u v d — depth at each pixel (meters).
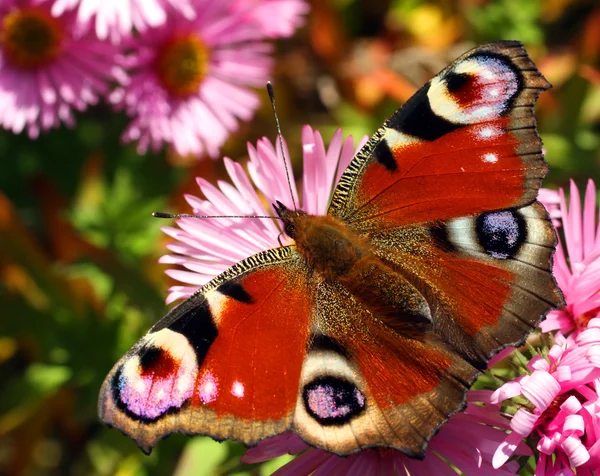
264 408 0.21
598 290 0.22
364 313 0.21
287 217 0.22
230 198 0.23
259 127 0.29
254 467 0.23
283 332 0.21
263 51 0.28
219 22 0.27
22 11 0.26
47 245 0.29
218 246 0.23
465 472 0.21
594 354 0.21
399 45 0.31
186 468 0.25
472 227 0.21
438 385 0.21
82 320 0.27
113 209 0.28
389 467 0.22
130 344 0.27
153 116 0.27
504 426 0.22
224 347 0.21
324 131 0.29
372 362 0.21
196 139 0.27
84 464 0.29
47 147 0.29
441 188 0.22
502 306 0.21
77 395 0.27
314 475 0.22
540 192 0.23
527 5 0.29
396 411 0.21
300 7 0.28
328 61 0.31
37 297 0.27
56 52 0.27
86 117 0.29
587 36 0.29
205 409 0.20
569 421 0.21
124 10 0.26
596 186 0.28
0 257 0.27
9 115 0.26
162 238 0.28
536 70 0.21
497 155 0.21
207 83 0.27
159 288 0.27
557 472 0.21
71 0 0.26
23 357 0.29
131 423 0.20
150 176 0.28
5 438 0.28
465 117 0.21
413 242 0.22
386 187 0.22
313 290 0.22
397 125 0.22
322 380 0.21
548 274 0.21
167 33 0.27
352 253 0.22
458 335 0.21
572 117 0.28
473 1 0.30
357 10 0.31
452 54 0.31
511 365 0.22
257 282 0.21
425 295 0.21
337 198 0.22
